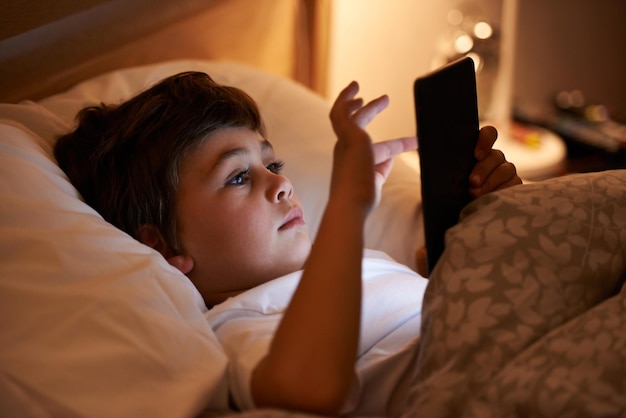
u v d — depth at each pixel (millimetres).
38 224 744
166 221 899
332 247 599
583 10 2123
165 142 902
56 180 848
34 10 1106
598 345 588
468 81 784
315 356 560
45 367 619
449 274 682
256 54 1567
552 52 2137
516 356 614
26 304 662
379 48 1815
